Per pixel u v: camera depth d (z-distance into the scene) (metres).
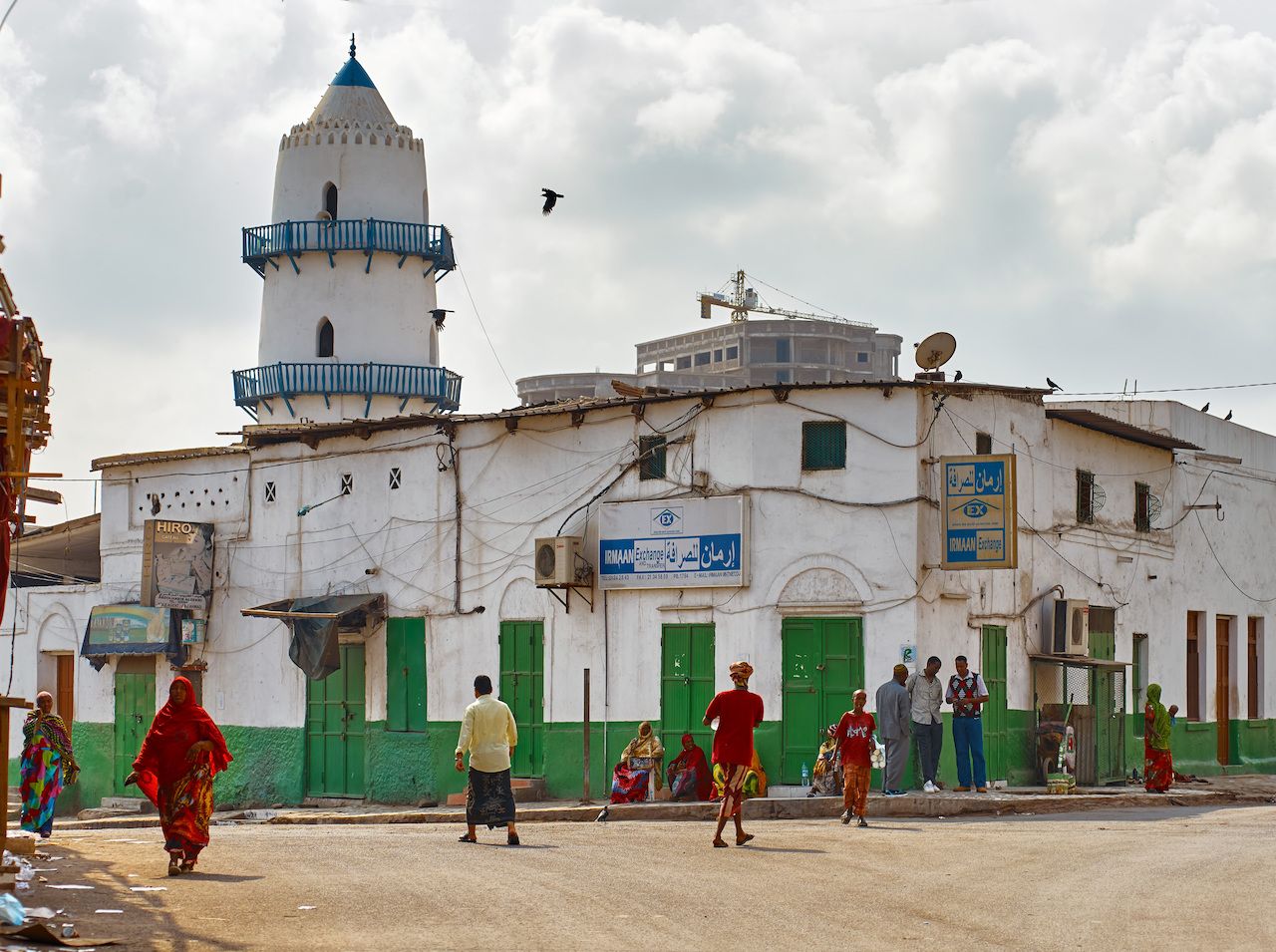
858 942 10.17
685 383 89.25
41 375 12.84
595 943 10.10
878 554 23.05
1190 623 31.58
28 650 34.00
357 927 10.75
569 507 26.06
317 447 29.44
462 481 27.47
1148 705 24.22
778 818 20.66
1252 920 11.09
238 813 27.14
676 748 24.53
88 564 37.41
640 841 16.95
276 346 41.50
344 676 28.73
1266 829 18.25
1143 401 30.38
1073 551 26.47
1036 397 25.23
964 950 9.88
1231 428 33.47
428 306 42.53
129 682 31.75
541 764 26.05
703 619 24.44
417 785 27.45
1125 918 11.16
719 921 11.03
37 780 18.06
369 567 28.59
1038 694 25.23
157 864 14.62
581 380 92.81
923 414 23.17
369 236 40.88
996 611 24.30
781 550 23.75
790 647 23.61
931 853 15.34
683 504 24.64
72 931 10.22
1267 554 35.09
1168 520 30.25
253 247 41.59
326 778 28.80
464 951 9.78
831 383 23.55
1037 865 14.30
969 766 22.12
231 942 10.08
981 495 22.42
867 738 18.70
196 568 30.50
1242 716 33.25
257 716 29.78
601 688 25.44
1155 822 19.27
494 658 26.77
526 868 14.20
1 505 13.40
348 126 41.81
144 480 32.12
